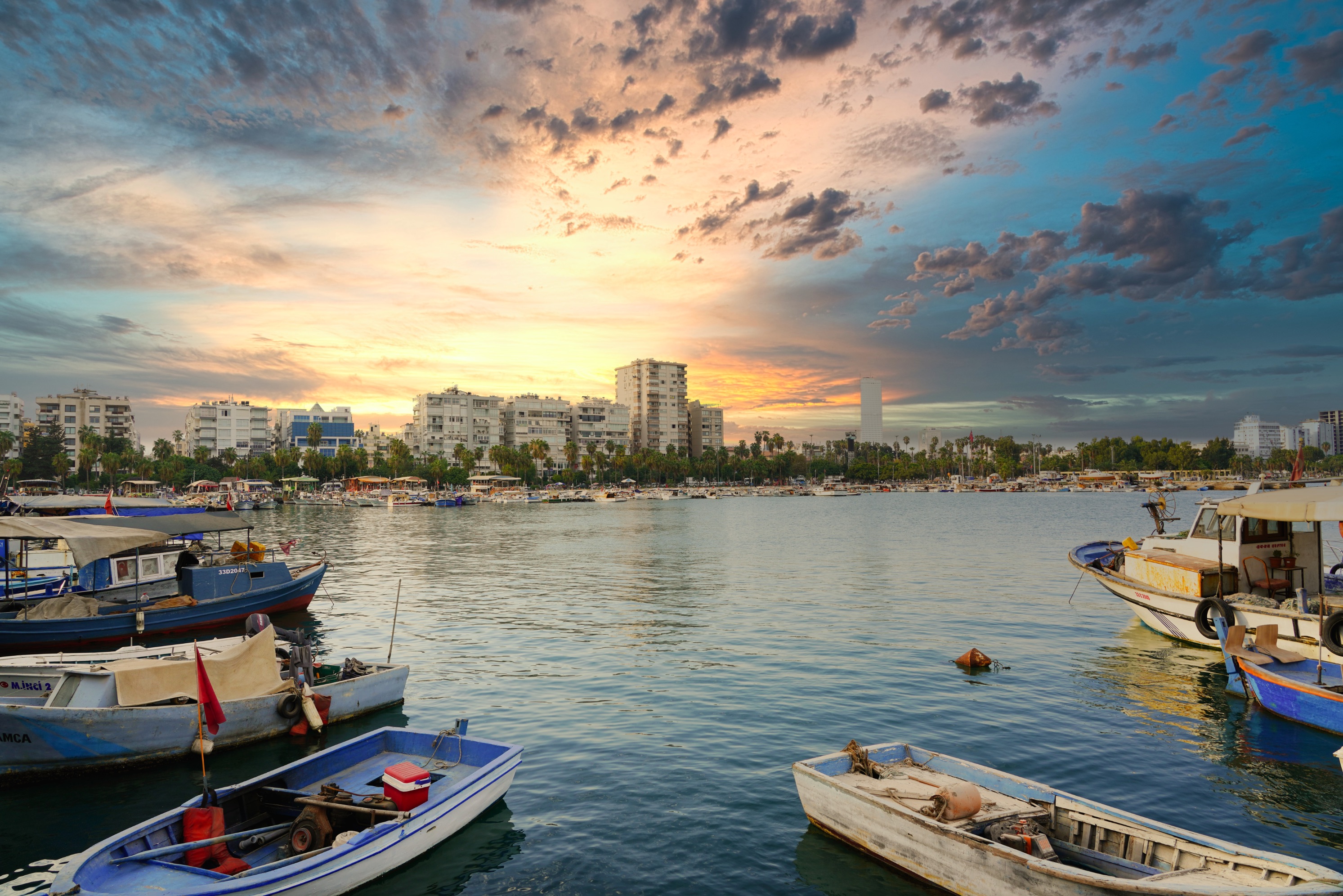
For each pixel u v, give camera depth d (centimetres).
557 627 2808
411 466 19375
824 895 996
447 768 1284
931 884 997
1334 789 1305
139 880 916
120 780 1388
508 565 4959
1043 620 2844
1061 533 7219
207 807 1055
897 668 2141
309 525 9138
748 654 2347
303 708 1619
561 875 1055
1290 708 1620
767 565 4838
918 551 5544
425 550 6034
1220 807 1239
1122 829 980
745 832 1175
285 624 2872
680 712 1758
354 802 1119
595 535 7581
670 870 1066
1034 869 879
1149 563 2378
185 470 16325
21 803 1291
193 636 2620
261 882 909
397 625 2864
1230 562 2230
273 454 18388
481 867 1077
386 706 1798
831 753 1479
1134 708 1762
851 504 15362
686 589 3784
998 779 1123
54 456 13775
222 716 1412
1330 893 800
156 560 2858
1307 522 2241
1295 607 1928
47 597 2597
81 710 1352
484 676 2095
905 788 1133
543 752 1514
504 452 18612
